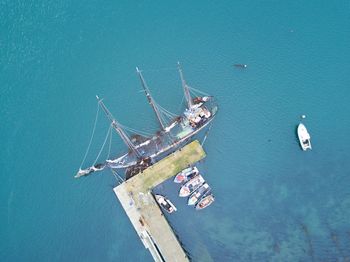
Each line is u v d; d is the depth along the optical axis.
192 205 81.62
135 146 86.25
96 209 83.31
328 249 76.31
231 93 91.38
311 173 82.69
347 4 99.69
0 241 82.19
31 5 105.44
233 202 81.50
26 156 89.06
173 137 87.00
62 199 84.69
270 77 92.75
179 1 103.88
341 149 84.06
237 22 99.94
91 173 85.75
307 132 85.38
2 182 87.06
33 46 100.94
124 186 83.75
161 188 83.19
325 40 95.94
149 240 79.31
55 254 80.75
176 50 97.56
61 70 97.75
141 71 95.44
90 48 99.75
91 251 80.50
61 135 90.56
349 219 78.19
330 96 89.50
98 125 90.56
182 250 78.12
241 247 78.00
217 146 86.38
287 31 97.81
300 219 79.12
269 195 81.62
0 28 103.50
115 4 104.88
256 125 87.88
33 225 83.12
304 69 93.06
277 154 84.88
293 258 76.12
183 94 91.56
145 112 90.62
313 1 100.94
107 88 94.50
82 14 104.00
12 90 96.50
